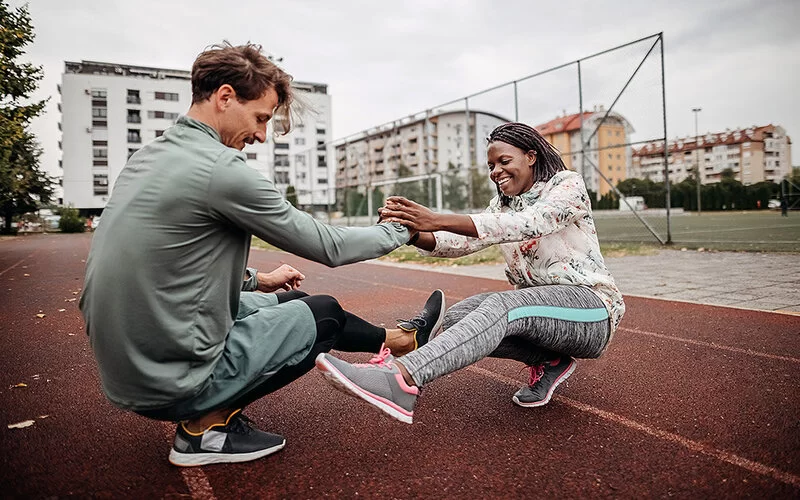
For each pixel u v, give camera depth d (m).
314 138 75.62
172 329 1.44
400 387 1.63
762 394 2.41
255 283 2.16
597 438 1.98
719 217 27.23
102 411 2.38
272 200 1.53
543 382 2.29
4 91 10.66
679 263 7.83
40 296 6.19
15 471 1.77
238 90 1.62
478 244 2.22
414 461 1.82
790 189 35.22
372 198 20.55
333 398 2.50
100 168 67.06
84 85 65.88
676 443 1.92
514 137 2.14
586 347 2.06
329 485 1.65
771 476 1.65
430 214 1.88
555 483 1.65
